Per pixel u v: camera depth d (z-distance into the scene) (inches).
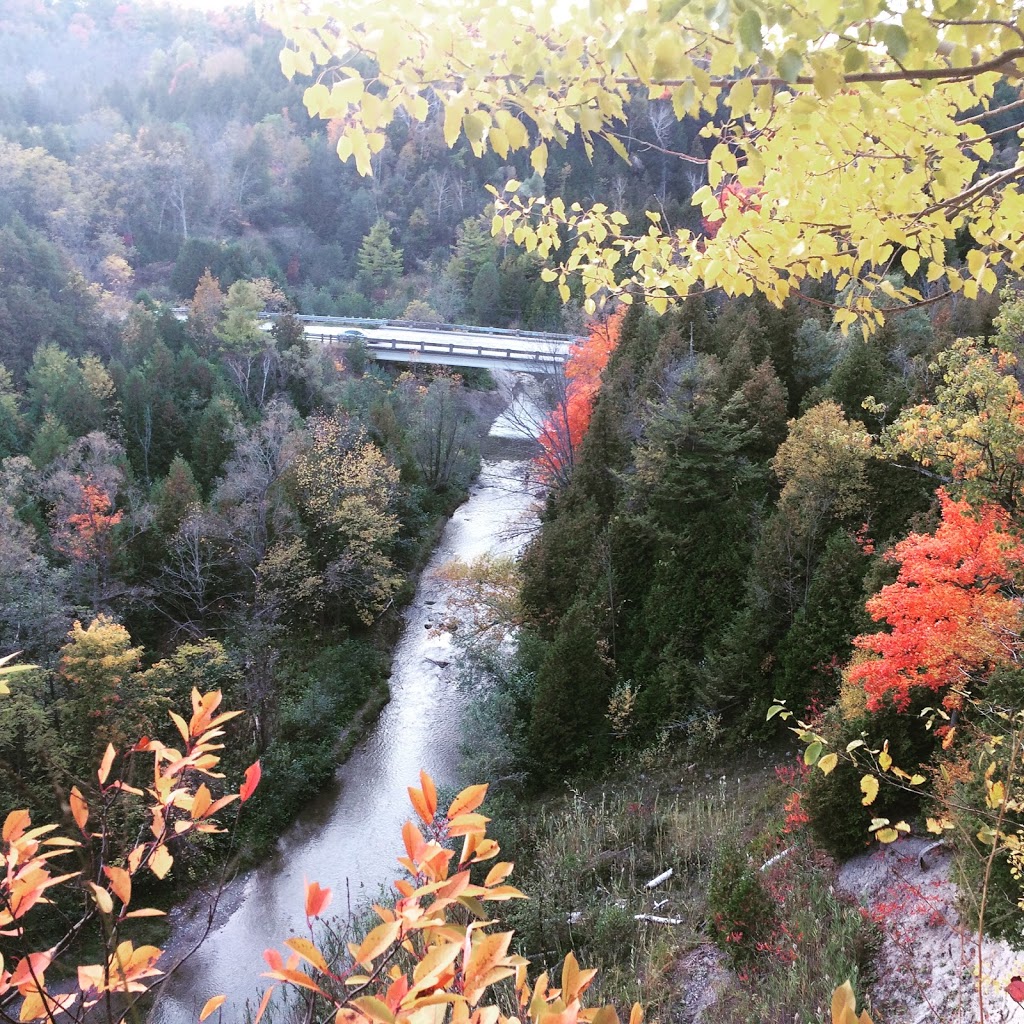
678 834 768.9
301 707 1120.2
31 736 717.9
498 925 690.2
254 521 1309.1
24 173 3312.0
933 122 149.9
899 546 540.4
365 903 808.9
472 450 2048.5
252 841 912.9
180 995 705.0
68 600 1150.3
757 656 917.2
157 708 936.9
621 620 1089.4
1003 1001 414.0
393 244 4055.1
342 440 1537.9
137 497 1428.4
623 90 151.4
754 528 1031.0
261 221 4109.3
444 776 1037.2
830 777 619.8
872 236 165.6
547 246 223.3
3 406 1622.8
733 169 160.4
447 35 125.3
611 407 1326.3
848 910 555.5
